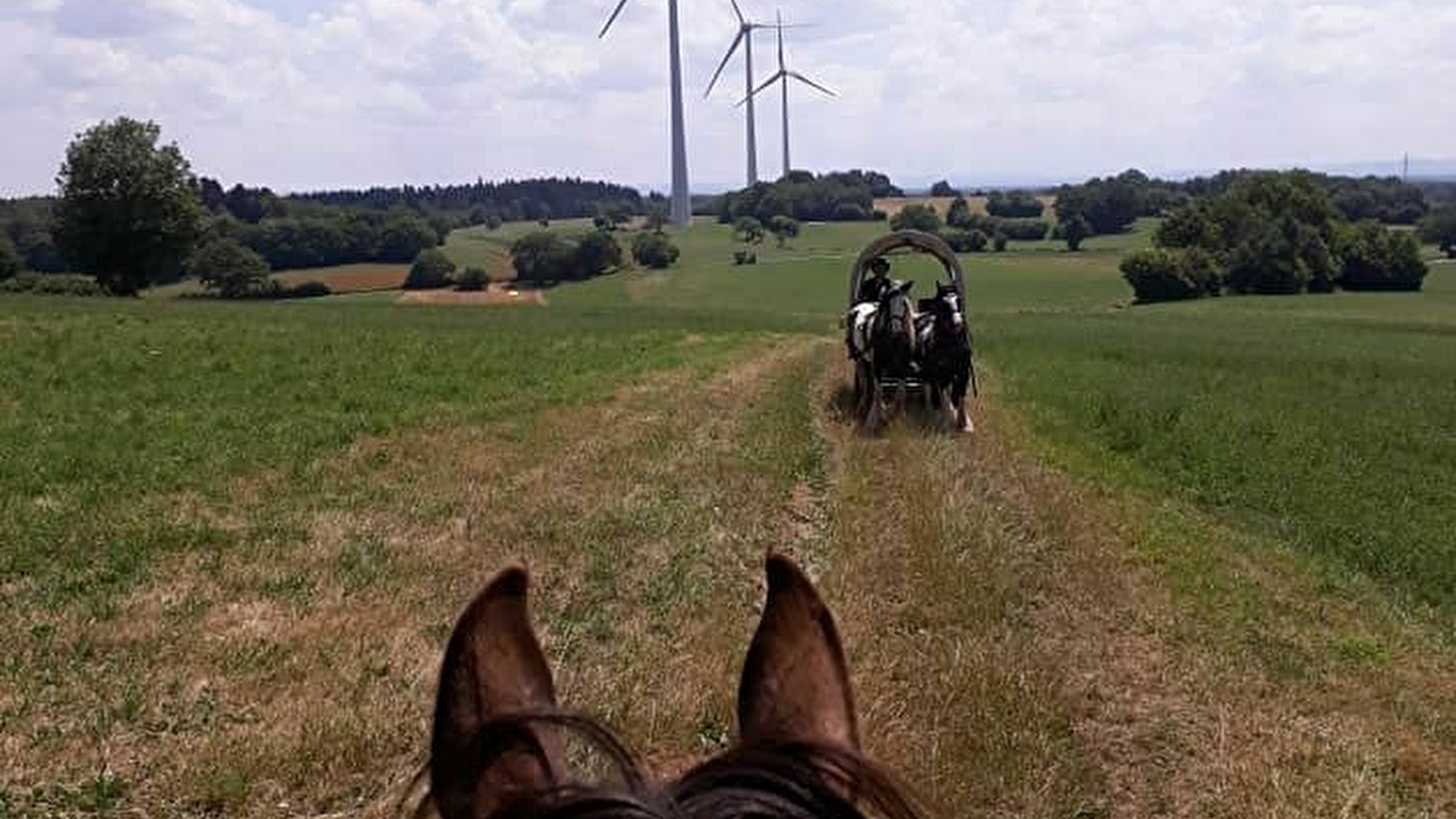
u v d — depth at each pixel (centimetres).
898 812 135
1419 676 783
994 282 9181
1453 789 614
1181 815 566
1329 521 1220
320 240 10506
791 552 994
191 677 679
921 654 719
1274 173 9681
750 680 169
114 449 1324
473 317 5091
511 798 131
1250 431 1841
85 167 6656
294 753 574
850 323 1731
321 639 749
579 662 723
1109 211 13575
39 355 2167
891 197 18500
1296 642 829
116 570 885
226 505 1109
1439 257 11194
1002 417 1800
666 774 584
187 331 2925
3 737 589
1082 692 696
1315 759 627
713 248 12612
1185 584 938
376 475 1253
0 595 823
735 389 2134
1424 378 3228
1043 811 540
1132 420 1795
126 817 525
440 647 746
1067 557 969
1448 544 1146
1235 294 8444
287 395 1819
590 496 1166
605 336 3738
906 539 970
